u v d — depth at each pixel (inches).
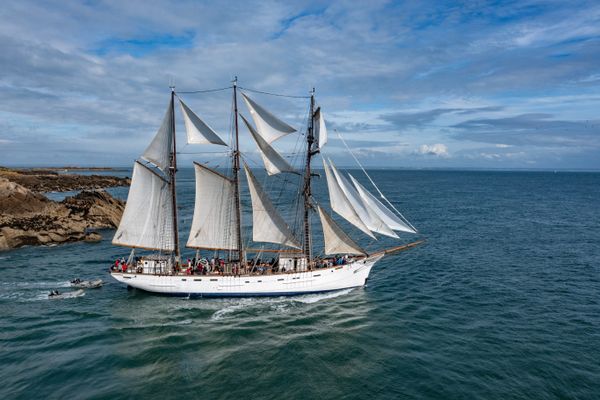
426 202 4320.9
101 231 2664.9
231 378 917.8
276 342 1096.2
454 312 1274.6
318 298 1448.1
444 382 886.4
